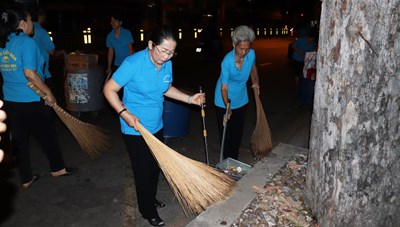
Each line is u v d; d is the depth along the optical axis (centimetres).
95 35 1831
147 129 291
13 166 434
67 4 1717
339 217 246
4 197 370
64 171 419
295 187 316
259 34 3644
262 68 1355
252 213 279
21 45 335
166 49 249
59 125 590
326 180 252
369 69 213
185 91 502
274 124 651
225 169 364
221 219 269
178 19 2423
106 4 1891
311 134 271
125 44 633
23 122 367
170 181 267
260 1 3831
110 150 500
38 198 371
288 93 912
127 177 422
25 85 353
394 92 216
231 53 363
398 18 204
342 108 228
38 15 467
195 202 259
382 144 224
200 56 1506
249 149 526
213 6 2670
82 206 360
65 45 1708
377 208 237
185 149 519
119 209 357
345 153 232
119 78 261
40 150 491
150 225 332
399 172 234
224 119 378
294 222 269
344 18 217
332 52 229
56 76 1059
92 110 633
